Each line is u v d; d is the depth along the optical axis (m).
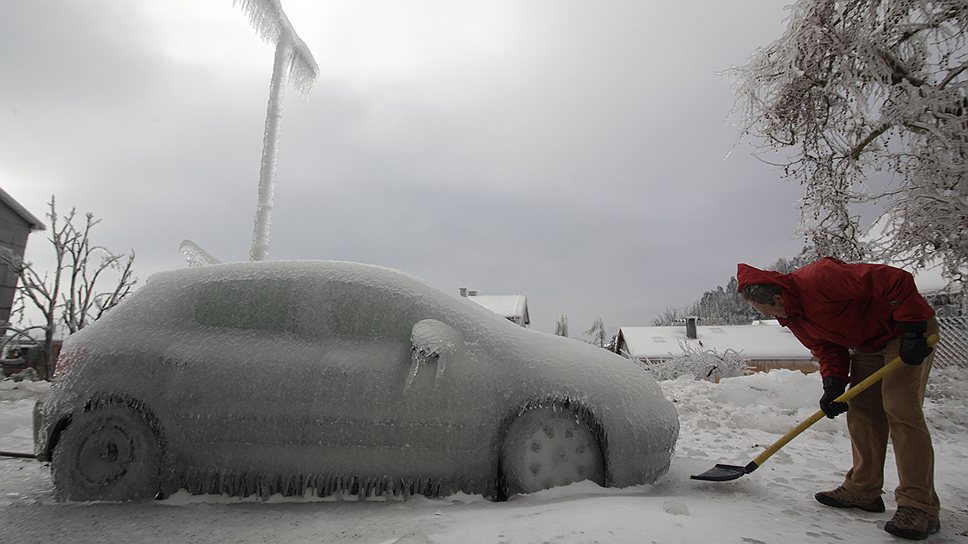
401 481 3.13
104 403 3.20
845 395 2.86
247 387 3.18
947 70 6.74
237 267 3.63
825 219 7.86
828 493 2.98
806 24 7.10
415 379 3.16
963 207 6.30
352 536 2.54
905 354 2.54
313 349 3.30
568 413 3.19
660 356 30.84
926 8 6.57
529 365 3.25
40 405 3.26
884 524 2.60
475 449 3.12
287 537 2.58
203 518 2.87
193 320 3.41
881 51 6.91
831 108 7.59
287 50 9.09
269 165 8.84
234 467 3.16
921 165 6.80
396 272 3.69
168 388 3.20
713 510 2.65
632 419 3.19
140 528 2.75
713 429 5.39
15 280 13.22
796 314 2.96
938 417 5.89
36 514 2.96
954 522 2.70
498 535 2.22
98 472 3.17
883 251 7.27
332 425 3.14
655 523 2.34
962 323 10.98
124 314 3.42
